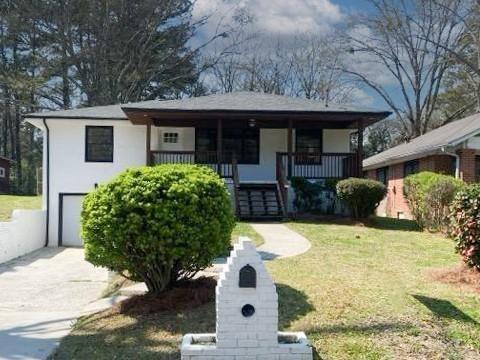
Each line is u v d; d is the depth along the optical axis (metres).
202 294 6.68
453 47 33.38
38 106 36.12
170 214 6.32
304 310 6.13
